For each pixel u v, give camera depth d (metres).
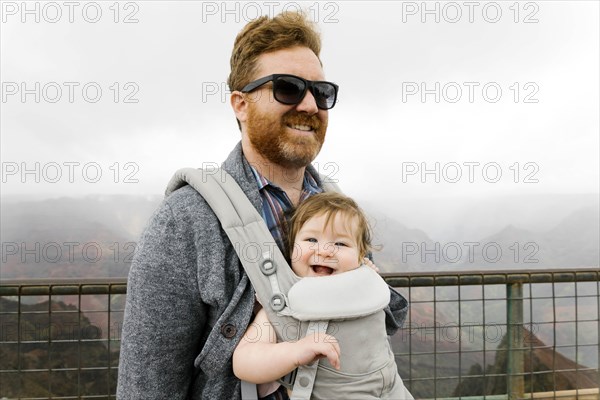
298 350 0.97
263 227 1.05
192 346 1.02
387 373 1.11
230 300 0.99
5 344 2.24
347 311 1.05
